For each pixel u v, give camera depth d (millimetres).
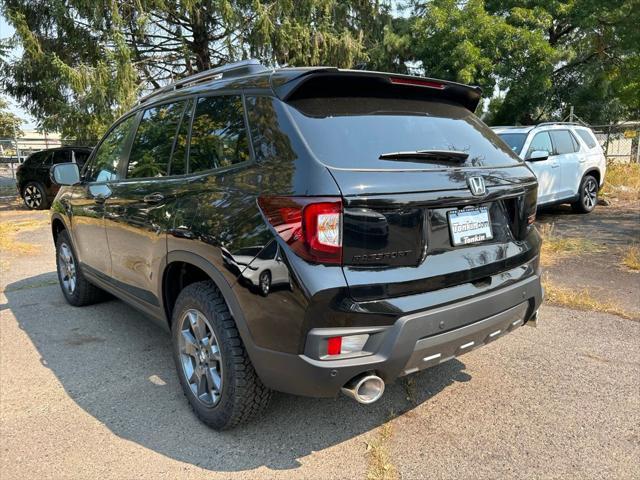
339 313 2217
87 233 4363
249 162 2615
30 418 3045
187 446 2738
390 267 2344
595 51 17375
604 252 6812
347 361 2252
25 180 13766
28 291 5766
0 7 13664
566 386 3311
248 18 14469
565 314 4590
